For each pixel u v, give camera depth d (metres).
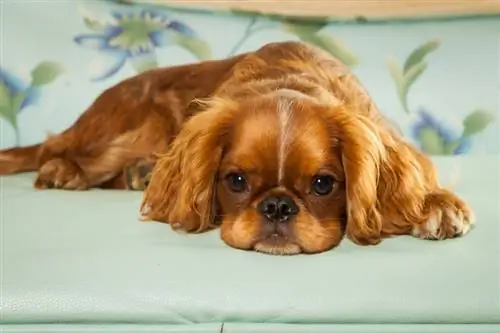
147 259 0.91
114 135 1.04
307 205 0.92
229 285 0.88
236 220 0.93
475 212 0.96
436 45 1.09
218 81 1.04
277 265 0.90
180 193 0.97
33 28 1.10
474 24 1.10
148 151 1.03
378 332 0.86
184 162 0.97
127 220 0.98
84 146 1.05
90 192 1.03
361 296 0.87
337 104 0.97
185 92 1.04
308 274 0.89
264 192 0.93
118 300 0.88
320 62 1.05
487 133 1.05
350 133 0.95
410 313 0.87
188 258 0.91
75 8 1.12
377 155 0.96
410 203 0.96
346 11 1.11
